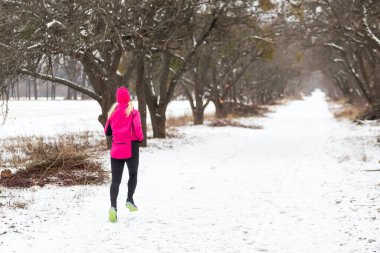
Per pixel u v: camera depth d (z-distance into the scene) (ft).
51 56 38.32
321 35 90.33
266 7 60.49
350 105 166.09
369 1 54.34
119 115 21.25
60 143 43.75
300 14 65.98
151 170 35.94
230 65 103.24
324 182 30.45
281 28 77.30
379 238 17.83
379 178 30.68
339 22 66.39
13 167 33.68
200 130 79.61
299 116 131.13
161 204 24.40
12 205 22.47
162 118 62.95
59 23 34.91
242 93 158.71
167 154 46.19
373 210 22.06
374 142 53.57
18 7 35.22
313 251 16.74
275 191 27.94
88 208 23.00
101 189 27.40
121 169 21.44
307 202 24.68
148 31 45.11
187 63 61.72
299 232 19.19
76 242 17.69
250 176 33.71
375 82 94.27
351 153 45.03
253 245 17.53
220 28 59.62
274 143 59.31
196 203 24.67
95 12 35.42
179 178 32.58
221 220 21.18
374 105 91.50
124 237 18.43
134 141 21.50
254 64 144.87
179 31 54.29
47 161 30.48
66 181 28.27
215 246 17.39
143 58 51.85
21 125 86.84
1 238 17.76
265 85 198.59
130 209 21.72
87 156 31.73
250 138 66.44
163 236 18.62
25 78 39.88
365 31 59.88
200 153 47.98
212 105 197.36
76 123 95.20
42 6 34.63
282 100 279.08
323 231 19.20
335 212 22.21
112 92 47.16
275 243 17.75
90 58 43.52
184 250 16.90
